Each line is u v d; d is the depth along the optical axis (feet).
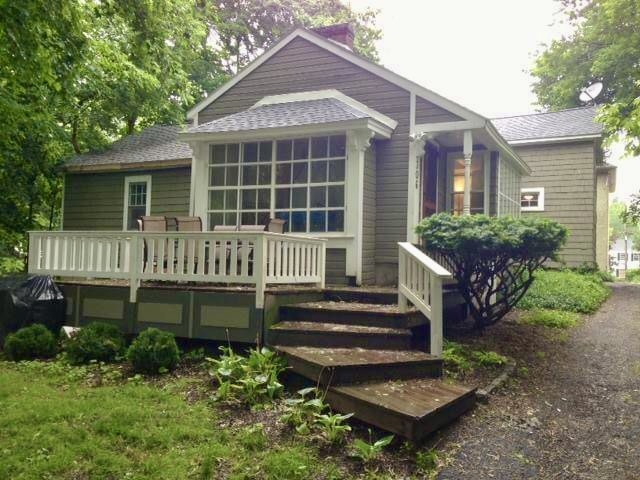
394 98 26.91
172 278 19.17
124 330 20.22
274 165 26.03
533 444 12.38
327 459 11.07
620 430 13.42
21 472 10.52
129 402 13.88
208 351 18.85
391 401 12.42
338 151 24.90
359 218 24.41
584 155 46.93
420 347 19.10
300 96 29.01
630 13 40.60
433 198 30.50
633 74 45.78
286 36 29.66
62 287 21.88
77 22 20.80
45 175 40.42
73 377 16.38
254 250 17.84
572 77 55.77
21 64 20.59
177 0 32.48
